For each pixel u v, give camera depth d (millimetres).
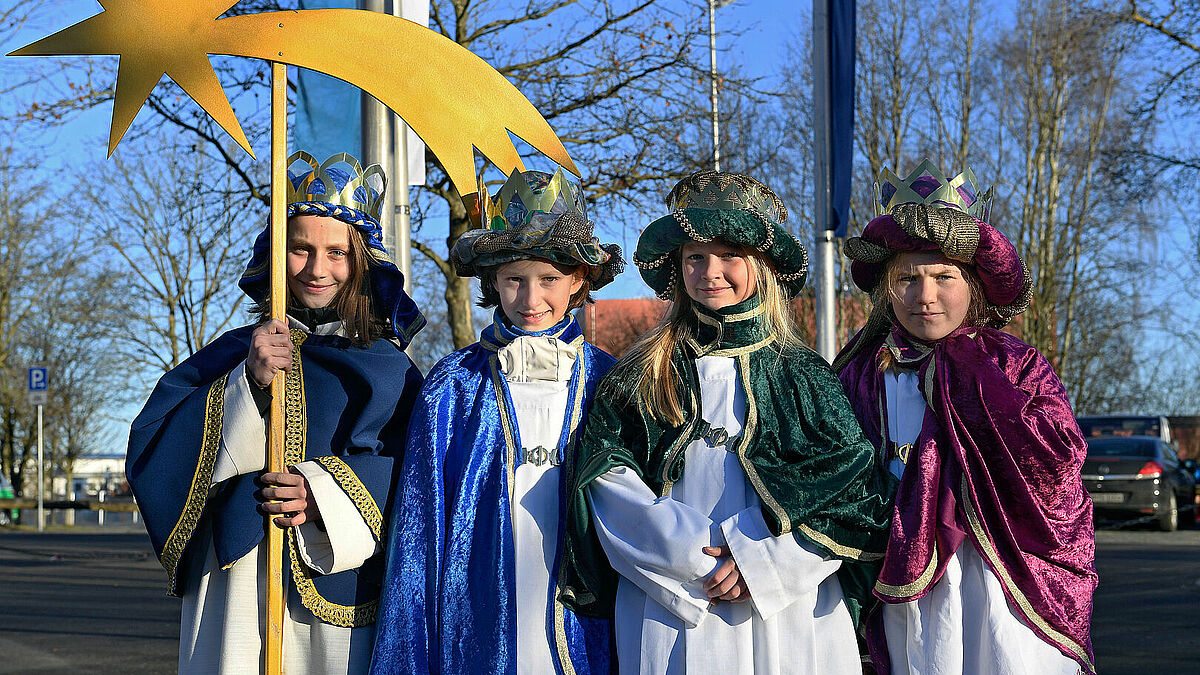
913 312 3559
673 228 3467
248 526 3264
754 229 3412
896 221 3504
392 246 5980
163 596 11477
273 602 3191
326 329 3535
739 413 3391
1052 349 27047
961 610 3326
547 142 3670
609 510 3291
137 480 3316
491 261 3502
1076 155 26391
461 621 3275
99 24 3379
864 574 3334
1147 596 9906
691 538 3172
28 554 17203
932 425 3465
